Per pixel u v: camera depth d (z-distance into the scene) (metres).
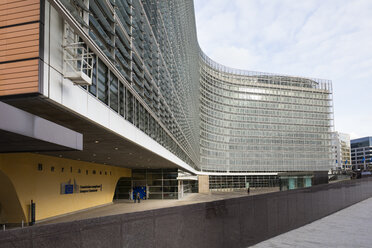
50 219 20.52
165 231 5.00
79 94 9.38
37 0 7.68
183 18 37.72
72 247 3.46
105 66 11.83
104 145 17.42
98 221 3.83
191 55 48.56
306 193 12.11
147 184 40.19
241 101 86.81
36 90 7.34
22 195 17.58
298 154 89.38
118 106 13.34
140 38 17.22
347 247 7.88
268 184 85.88
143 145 17.98
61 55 8.41
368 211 15.86
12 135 6.46
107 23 11.54
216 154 79.62
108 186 33.47
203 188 71.75
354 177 45.22
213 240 6.36
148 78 19.75
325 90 95.00
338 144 168.50
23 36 7.61
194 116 54.94
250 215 7.98
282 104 90.38
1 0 7.84
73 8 8.27
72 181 24.45
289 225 10.30
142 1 18.06
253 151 85.44
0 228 17.17
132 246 4.31
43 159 20.08
